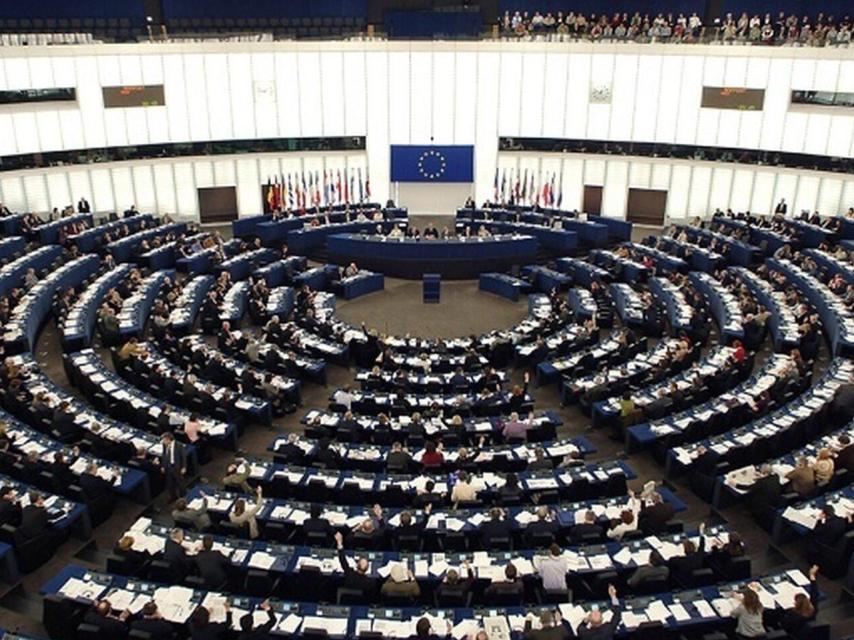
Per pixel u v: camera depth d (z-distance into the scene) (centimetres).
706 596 1255
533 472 1664
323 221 3916
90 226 3703
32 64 3653
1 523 1445
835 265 3084
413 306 3180
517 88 4150
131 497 1681
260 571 1309
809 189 3938
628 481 1819
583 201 4384
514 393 2042
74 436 1817
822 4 4141
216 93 4041
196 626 1128
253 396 2111
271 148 4228
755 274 3200
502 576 1313
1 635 1194
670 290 2939
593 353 2358
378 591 1302
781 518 1505
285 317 2848
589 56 4019
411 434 1827
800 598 1159
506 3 4500
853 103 3650
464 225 3919
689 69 3906
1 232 3541
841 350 2350
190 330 2705
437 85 4169
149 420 1905
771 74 3775
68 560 1493
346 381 2420
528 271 3353
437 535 1444
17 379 2009
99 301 2792
